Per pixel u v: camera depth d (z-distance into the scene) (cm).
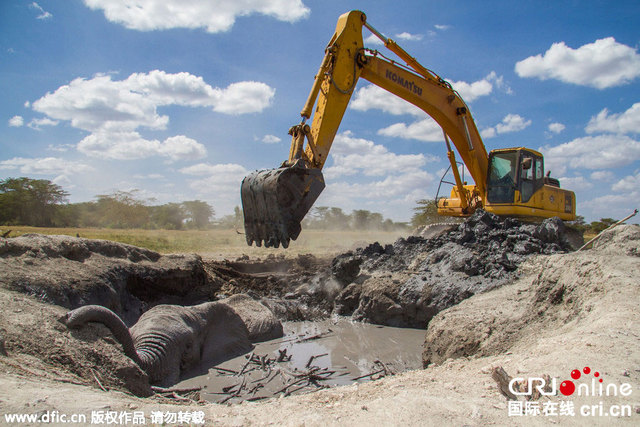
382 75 1525
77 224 6650
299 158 1106
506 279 1252
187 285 1575
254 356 1043
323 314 1538
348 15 1388
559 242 1479
